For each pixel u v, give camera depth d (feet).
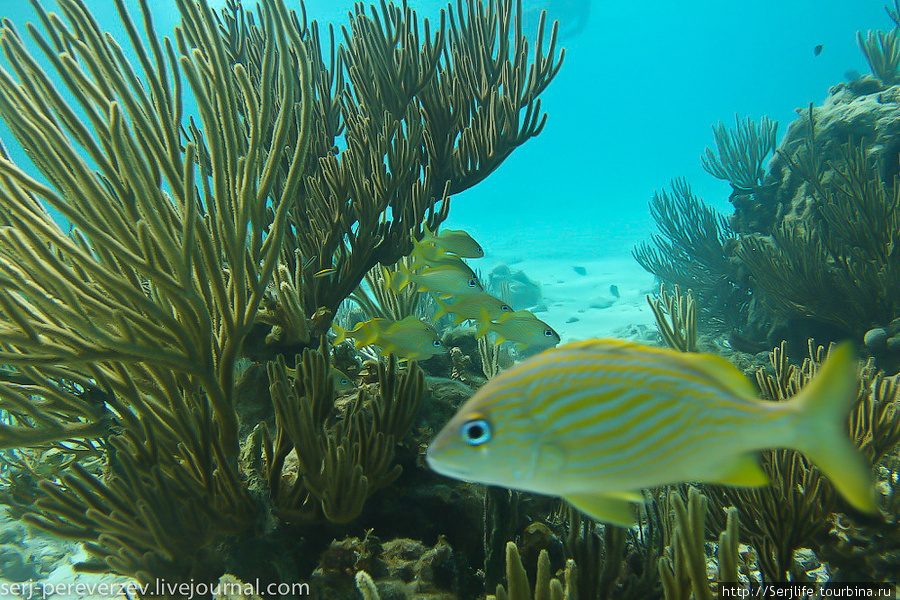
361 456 2.39
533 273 17.60
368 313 5.12
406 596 2.14
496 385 0.80
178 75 2.03
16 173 1.62
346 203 3.89
